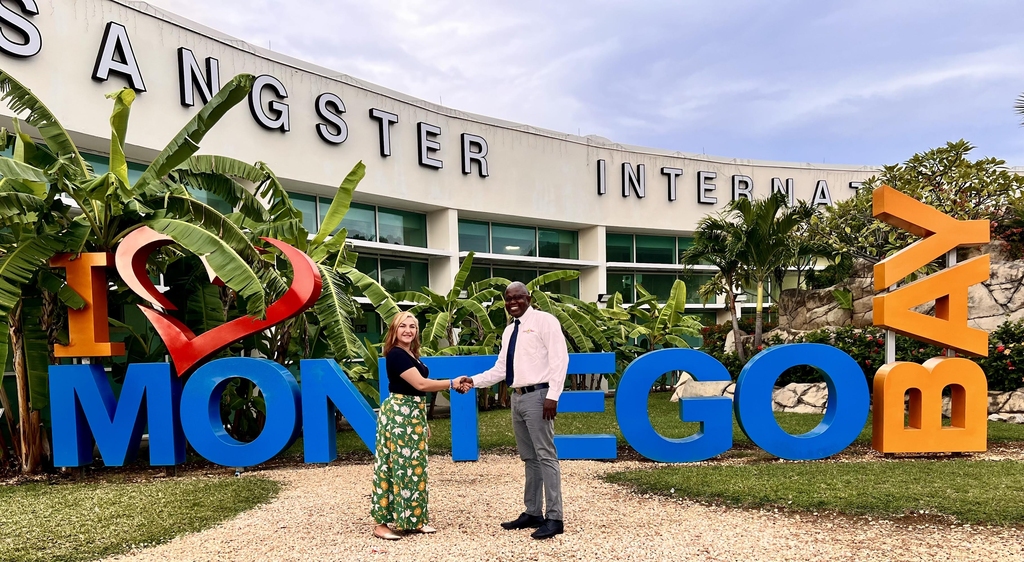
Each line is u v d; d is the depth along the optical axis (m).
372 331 12.26
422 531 3.98
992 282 10.07
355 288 11.31
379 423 3.97
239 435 7.81
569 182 14.77
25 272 5.62
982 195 11.34
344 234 8.23
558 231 15.59
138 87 8.46
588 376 13.12
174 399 6.27
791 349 6.23
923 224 6.44
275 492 5.22
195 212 6.52
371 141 11.44
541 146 14.30
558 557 3.51
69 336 6.37
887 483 4.89
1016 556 3.38
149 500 4.86
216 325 7.45
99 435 6.12
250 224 7.75
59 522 4.27
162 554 3.67
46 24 7.66
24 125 7.85
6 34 7.31
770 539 3.74
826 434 6.25
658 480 5.23
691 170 16.52
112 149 6.32
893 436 6.20
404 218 12.83
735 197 16.88
